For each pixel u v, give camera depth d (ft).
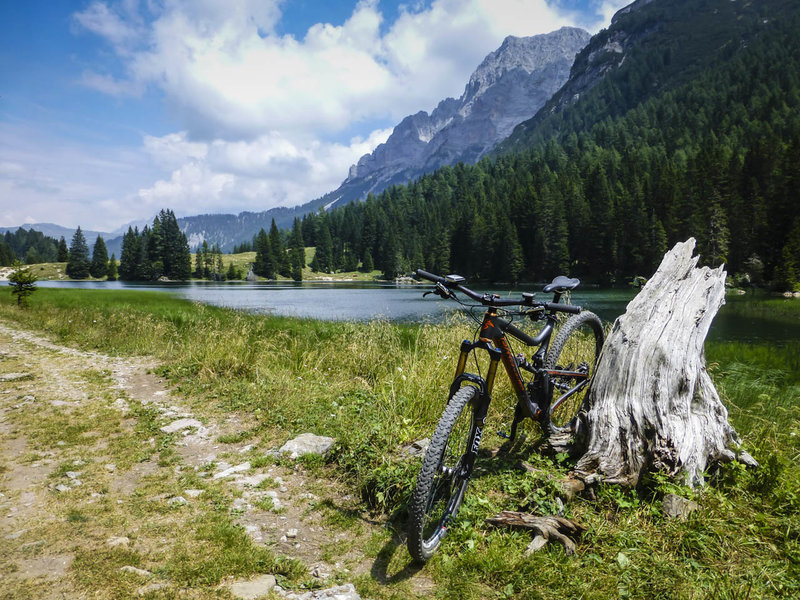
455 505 9.61
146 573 8.19
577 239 296.71
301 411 17.65
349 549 9.36
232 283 409.28
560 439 11.96
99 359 29.63
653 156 451.53
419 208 599.57
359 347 25.77
